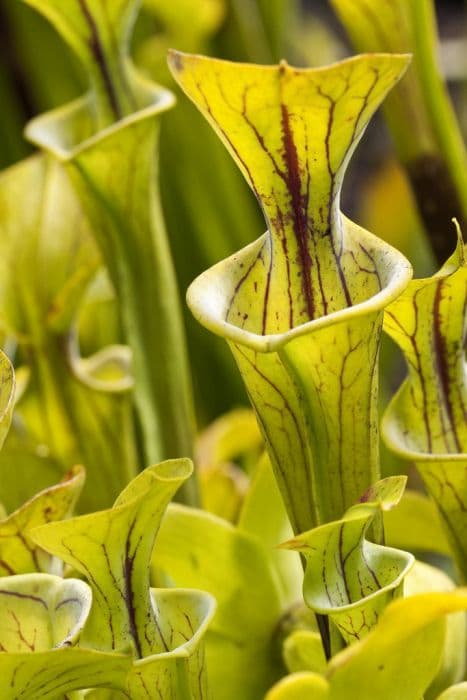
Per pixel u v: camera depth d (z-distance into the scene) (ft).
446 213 4.09
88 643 3.11
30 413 4.05
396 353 5.48
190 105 5.18
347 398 3.17
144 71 5.24
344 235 3.17
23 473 4.00
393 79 3.00
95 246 4.06
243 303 3.17
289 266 3.16
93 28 3.77
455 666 3.50
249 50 5.34
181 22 5.19
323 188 3.11
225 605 3.70
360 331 3.12
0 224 4.10
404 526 3.89
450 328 3.35
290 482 3.23
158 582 3.79
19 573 3.32
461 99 7.80
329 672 2.94
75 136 3.93
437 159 4.07
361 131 3.07
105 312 4.72
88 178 3.77
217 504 4.17
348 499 3.21
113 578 3.10
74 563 3.09
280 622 3.72
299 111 3.02
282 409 3.20
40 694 3.05
